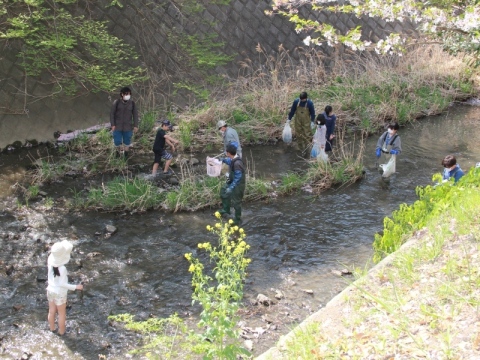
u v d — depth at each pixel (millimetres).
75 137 12883
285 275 7773
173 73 14961
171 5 14648
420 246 6641
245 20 16297
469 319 4898
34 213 9609
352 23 18703
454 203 7320
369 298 5730
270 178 11406
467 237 6418
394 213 8031
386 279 6082
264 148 13250
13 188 10602
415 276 5906
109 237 8859
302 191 10789
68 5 12898
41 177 10977
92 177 11250
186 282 7637
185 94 15039
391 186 11055
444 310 5117
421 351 4594
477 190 7496
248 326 6551
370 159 12594
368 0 8883
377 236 7602
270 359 5125
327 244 8703
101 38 12281
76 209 9805
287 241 8789
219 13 15672
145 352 6121
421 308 5141
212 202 10016
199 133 13609
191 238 8875
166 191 10469
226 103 14469
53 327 6504
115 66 13336
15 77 12484
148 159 12250
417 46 18578
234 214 9711
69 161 11797
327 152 12469
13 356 6059
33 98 12719
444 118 15992
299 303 7074
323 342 5105
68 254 6191
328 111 11867
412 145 13609
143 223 9391
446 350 4480
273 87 14938
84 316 6820
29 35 12156
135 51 14219
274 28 17000
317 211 9906
